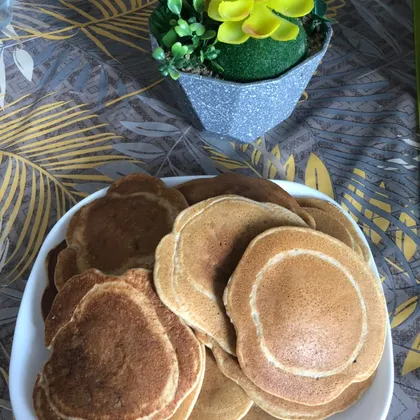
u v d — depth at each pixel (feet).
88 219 1.13
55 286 1.06
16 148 1.45
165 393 0.90
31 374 1.00
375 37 1.69
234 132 1.41
